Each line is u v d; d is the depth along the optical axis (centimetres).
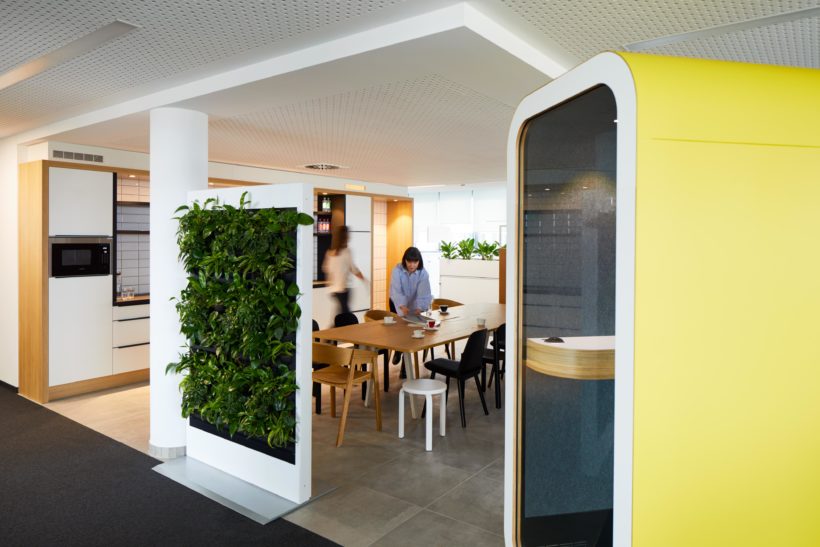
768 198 123
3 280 582
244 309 331
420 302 605
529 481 165
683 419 121
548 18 250
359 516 312
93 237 550
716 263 121
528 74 301
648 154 117
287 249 328
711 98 120
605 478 146
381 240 1075
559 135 147
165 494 338
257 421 334
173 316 391
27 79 352
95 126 454
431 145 569
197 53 302
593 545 149
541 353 158
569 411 153
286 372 329
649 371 119
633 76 117
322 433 447
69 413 493
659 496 120
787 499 126
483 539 288
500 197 1222
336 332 485
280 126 470
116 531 294
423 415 494
